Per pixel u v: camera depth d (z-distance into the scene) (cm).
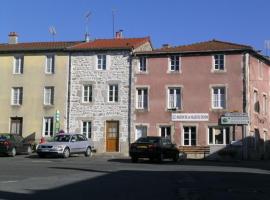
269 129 4712
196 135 4253
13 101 4741
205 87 4278
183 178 1966
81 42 4894
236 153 4006
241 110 4175
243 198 1380
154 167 2648
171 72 4366
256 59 4422
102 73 4534
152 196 1373
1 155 3859
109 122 4494
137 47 4578
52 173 2092
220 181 1873
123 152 4400
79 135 3872
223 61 4262
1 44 5066
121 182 1747
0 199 1242
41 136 4612
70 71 4616
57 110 4588
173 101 4359
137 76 4450
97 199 1280
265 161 3759
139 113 4406
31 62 4722
